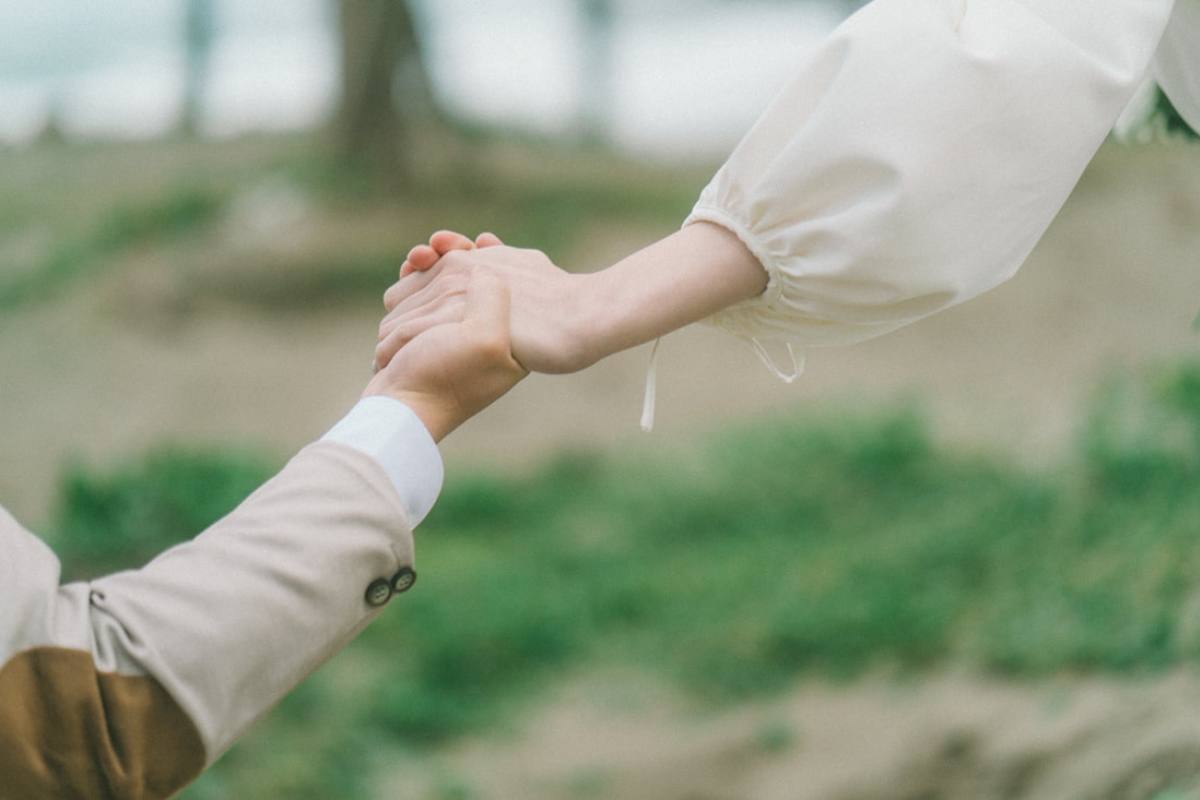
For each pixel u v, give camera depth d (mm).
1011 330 10539
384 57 14859
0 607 955
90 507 6020
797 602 5816
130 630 985
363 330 11820
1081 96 1239
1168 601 3988
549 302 1231
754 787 4168
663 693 5461
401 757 4891
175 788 1014
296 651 1019
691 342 11383
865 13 1250
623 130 20688
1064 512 5570
